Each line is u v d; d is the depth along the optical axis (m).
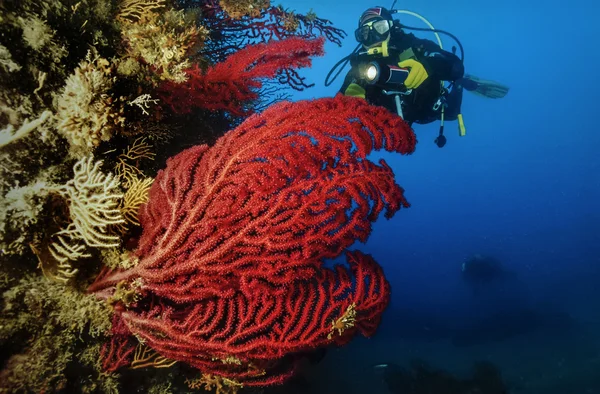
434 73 6.33
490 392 8.40
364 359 11.25
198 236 2.19
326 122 2.37
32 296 2.16
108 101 2.27
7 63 2.04
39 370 2.18
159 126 3.23
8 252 1.99
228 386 3.32
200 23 3.84
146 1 3.05
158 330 2.32
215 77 3.27
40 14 2.28
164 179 2.38
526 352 12.17
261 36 4.87
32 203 1.99
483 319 15.46
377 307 2.62
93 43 2.69
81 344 2.49
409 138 2.63
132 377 2.95
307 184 2.24
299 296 2.42
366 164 2.37
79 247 2.06
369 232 2.36
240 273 2.19
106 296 2.30
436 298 23.08
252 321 2.44
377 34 6.72
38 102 2.24
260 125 2.48
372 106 2.60
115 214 2.47
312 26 5.13
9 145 2.06
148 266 2.27
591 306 16.69
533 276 24.95
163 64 2.85
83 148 2.36
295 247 2.20
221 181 2.24
